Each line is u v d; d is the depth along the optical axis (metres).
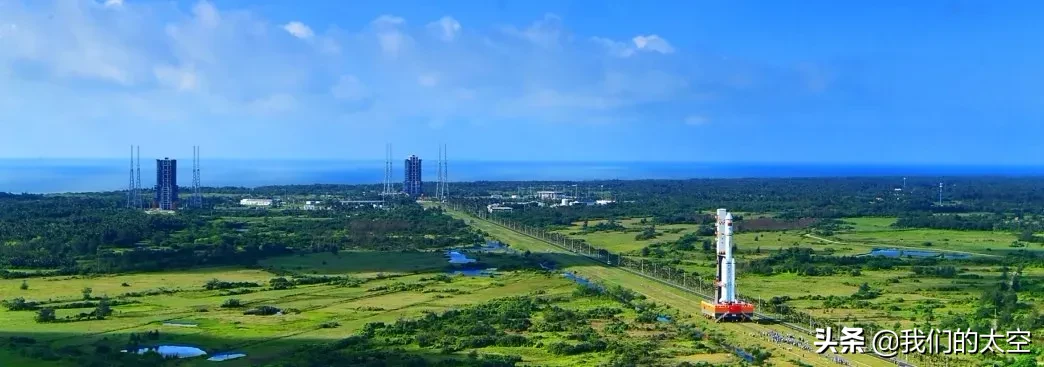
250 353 195.25
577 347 192.25
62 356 186.38
